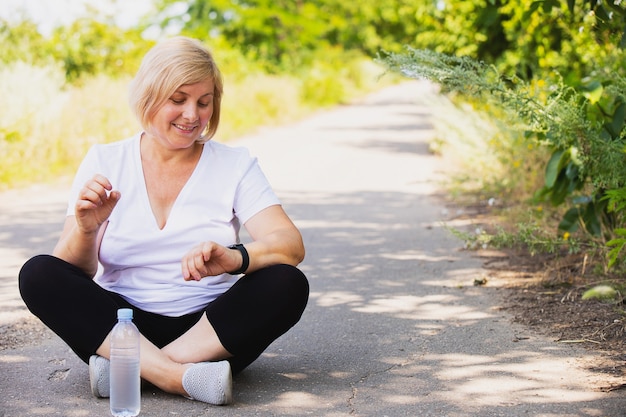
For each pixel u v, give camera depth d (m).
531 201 7.80
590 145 5.31
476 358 4.07
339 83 31.83
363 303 5.16
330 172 11.94
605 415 3.31
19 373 3.88
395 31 48.69
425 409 3.40
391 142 16.48
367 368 3.94
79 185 3.63
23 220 8.27
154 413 3.31
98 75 15.59
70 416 3.31
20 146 11.35
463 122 10.30
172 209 3.61
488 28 10.80
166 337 3.63
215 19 32.44
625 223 5.62
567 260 5.97
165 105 3.45
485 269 5.96
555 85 5.71
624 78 5.45
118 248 3.59
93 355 3.50
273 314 3.48
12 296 5.35
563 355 4.07
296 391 3.62
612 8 5.34
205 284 3.63
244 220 3.68
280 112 22.70
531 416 3.31
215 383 3.37
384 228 7.72
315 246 6.96
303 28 33.84
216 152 3.70
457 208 8.65
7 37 16.39
